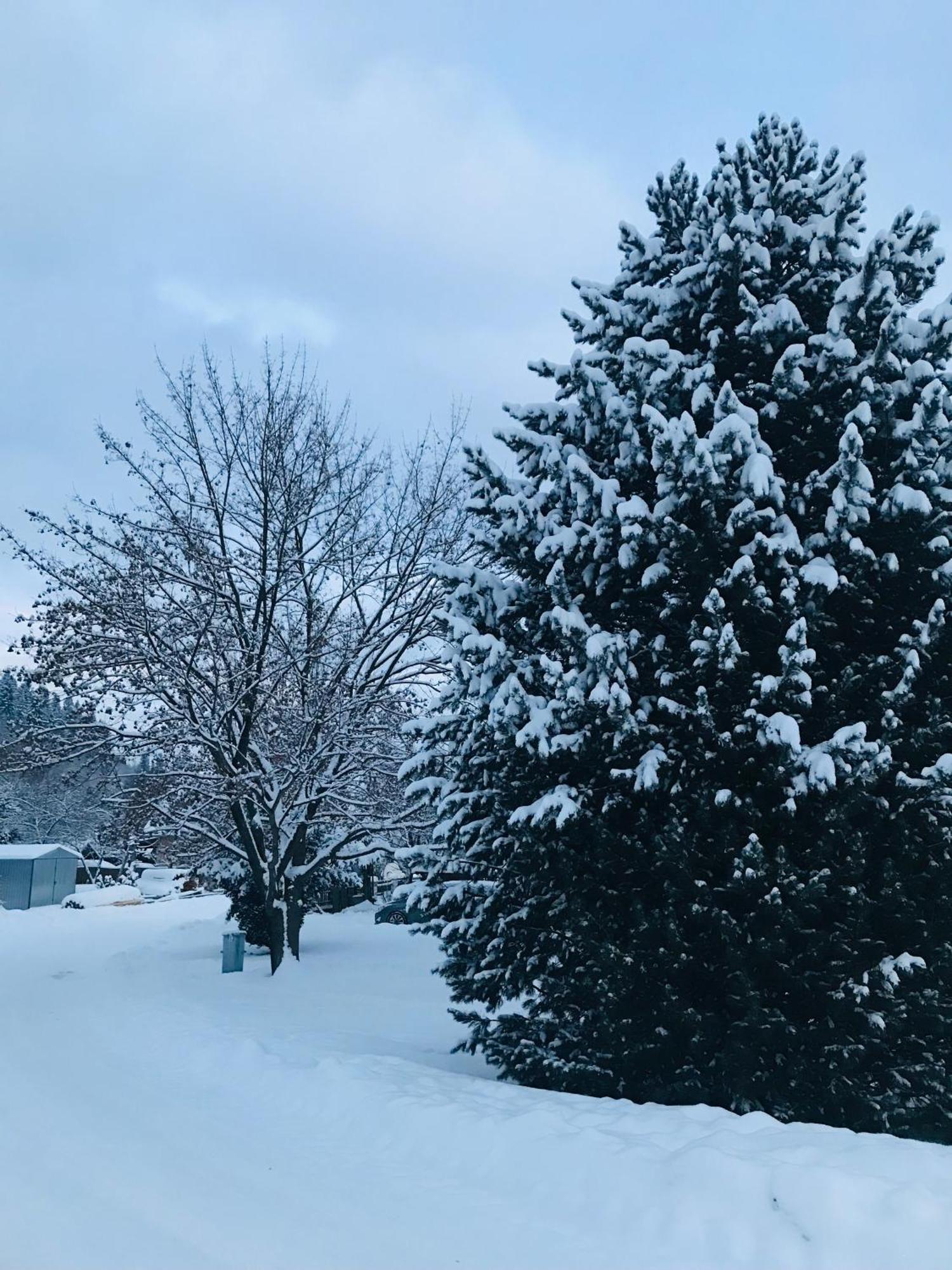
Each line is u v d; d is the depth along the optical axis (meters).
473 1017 8.33
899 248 8.05
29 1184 5.74
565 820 6.96
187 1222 5.05
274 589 17.61
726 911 6.54
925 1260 4.14
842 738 6.28
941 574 6.76
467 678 8.13
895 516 6.91
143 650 16.80
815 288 8.35
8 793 61.19
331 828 22.94
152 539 17.83
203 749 18.23
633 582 7.88
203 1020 12.12
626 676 7.28
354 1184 5.69
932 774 6.41
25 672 16.88
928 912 6.59
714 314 8.38
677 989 6.79
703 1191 4.82
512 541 8.66
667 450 6.92
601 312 8.86
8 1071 9.46
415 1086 7.52
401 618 19.69
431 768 8.89
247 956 19.84
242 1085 8.48
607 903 7.38
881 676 7.00
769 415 7.78
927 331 7.91
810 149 9.51
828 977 6.44
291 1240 4.79
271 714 19.86
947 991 6.57
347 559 19.31
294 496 18.59
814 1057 6.49
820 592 6.73
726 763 6.94
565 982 7.56
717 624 6.75
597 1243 4.68
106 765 18.56
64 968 19.64
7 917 36.41
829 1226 4.40
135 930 29.58
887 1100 6.38
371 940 21.41
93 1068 9.58
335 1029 11.75
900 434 7.24
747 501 6.79
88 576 17.31
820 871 6.36
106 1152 6.46
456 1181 5.68
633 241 9.52
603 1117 6.22
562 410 8.87
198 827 18.98
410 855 8.82
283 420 18.89
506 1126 6.18
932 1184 4.71
